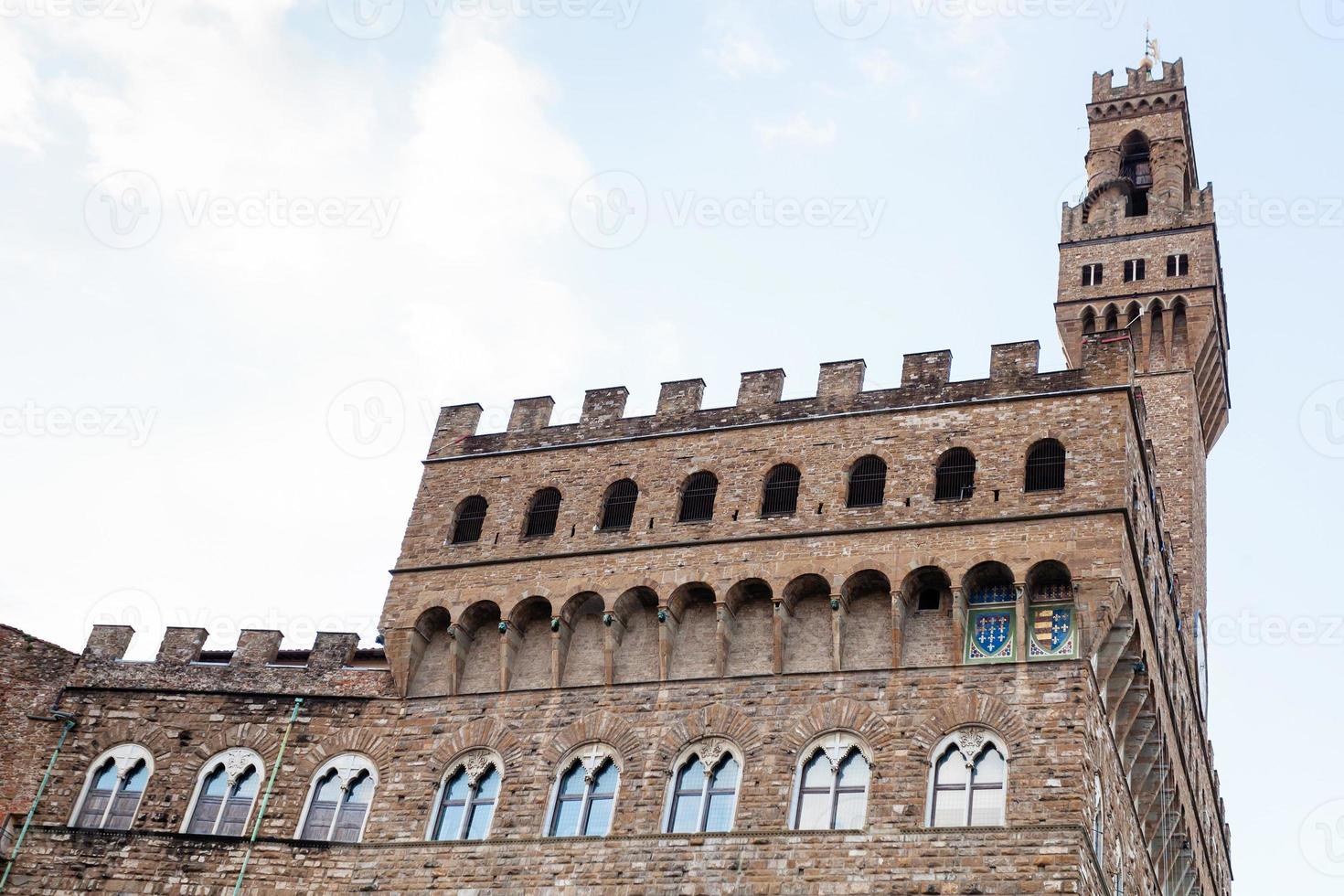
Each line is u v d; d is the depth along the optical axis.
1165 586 63.44
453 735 56.66
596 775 53.81
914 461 56.03
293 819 56.62
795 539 55.44
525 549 59.94
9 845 57.94
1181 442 78.56
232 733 59.56
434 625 60.06
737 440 59.69
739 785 51.50
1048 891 45.47
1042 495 53.31
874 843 48.25
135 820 57.81
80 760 60.28
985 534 52.91
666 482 59.66
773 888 48.50
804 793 50.59
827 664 53.09
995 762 49.03
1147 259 84.62
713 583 55.59
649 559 57.31
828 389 59.91
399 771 56.53
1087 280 85.44
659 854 50.59
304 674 60.72
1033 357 57.41
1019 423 55.56
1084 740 48.31
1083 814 46.94
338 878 54.25
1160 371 81.00
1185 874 67.75
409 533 62.75
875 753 50.28
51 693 62.16
